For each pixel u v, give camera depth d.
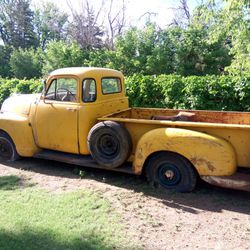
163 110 6.24
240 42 8.79
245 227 3.98
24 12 47.06
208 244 3.64
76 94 5.63
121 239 3.71
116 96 6.36
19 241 3.61
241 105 8.53
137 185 5.27
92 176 5.70
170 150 4.81
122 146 5.15
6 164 6.41
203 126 4.73
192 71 20.73
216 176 4.59
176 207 4.54
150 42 21.88
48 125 5.94
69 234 3.77
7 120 6.37
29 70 31.08
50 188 5.18
